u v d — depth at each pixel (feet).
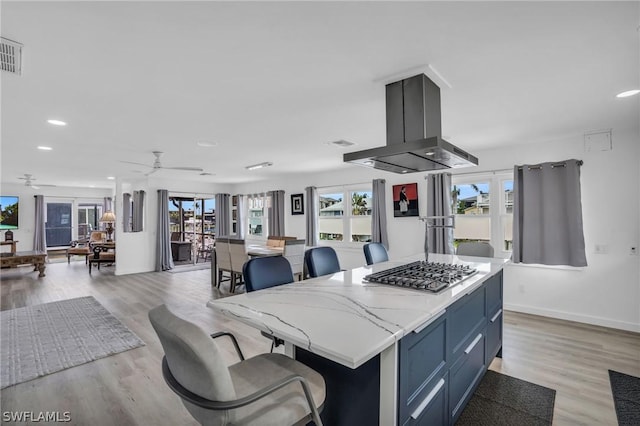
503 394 7.39
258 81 7.18
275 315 4.59
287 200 24.58
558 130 11.29
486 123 10.44
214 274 18.92
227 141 12.64
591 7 4.66
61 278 21.07
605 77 7.02
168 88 7.47
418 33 5.36
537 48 5.82
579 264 11.62
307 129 11.03
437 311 4.82
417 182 16.97
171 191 25.62
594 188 11.76
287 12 4.76
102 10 4.60
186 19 4.88
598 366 8.66
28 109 8.66
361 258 19.88
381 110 9.14
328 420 4.79
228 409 3.18
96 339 10.49
